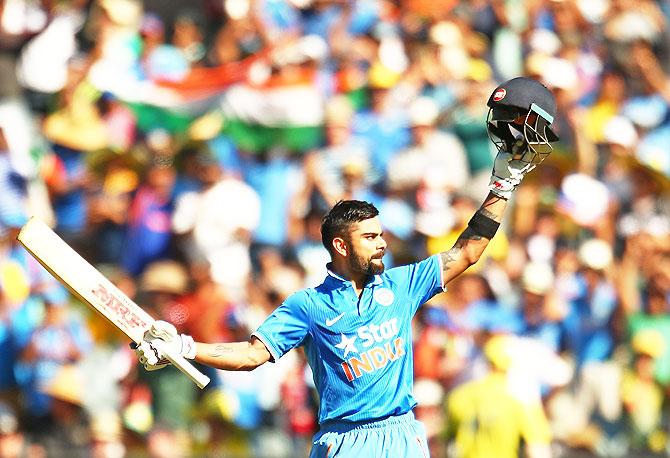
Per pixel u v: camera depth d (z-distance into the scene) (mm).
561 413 43531
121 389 42500
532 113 22625
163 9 51875
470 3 51312
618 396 45125
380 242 22984
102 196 45906
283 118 45562
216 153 44719
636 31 52562
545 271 45094
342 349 22922
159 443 41875
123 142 46125
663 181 50156
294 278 43969
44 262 21031
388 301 23062
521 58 51219
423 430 23375
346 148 45625
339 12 48750
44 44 48500
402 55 48250
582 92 50812
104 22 48250
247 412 41875
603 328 46062
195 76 47125
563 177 48062
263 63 46875
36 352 42438
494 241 44812
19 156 45312
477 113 47219
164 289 43000
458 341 42281
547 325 44500
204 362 21781
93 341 42906
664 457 45375
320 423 23375
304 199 44906
